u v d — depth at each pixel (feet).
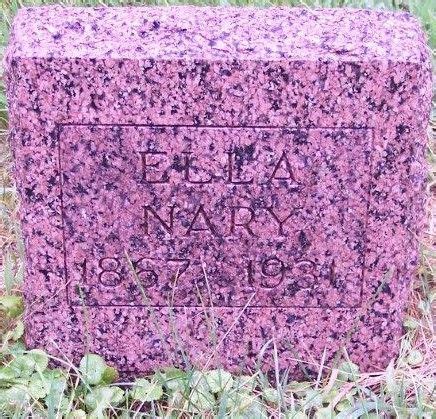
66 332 4.00
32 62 3.60
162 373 4.03
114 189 3.78
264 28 3.78
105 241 3.86
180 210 3.82
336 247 3.87
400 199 3.80
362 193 3.79
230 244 3.87
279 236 3.86
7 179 5.16
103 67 3.61
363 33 3.74
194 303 3.96
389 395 3.93
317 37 3.71
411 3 6.27
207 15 3.89
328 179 3.77
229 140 3.71
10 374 3.91
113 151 3.73
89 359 3.96
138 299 3.95
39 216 3.82
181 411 3.83
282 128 3.69
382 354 4.04
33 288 3.93
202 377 3.88
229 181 3.78
